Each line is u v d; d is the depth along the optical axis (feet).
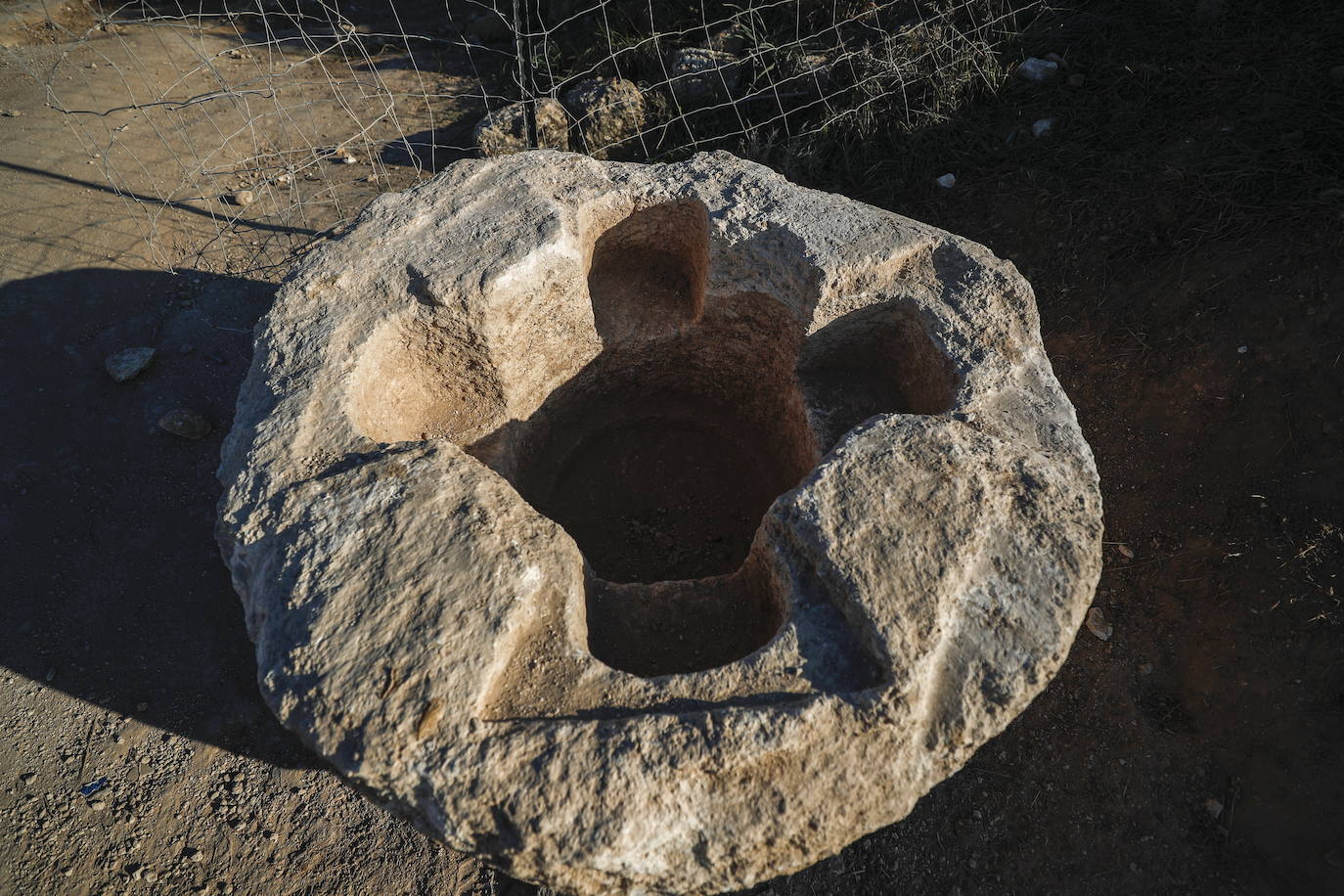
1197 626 10.39
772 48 16.94
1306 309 11.14
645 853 5.52
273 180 17.30
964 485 6.89
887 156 15.87
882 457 7.11
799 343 9.56
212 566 11.87
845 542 6.56
